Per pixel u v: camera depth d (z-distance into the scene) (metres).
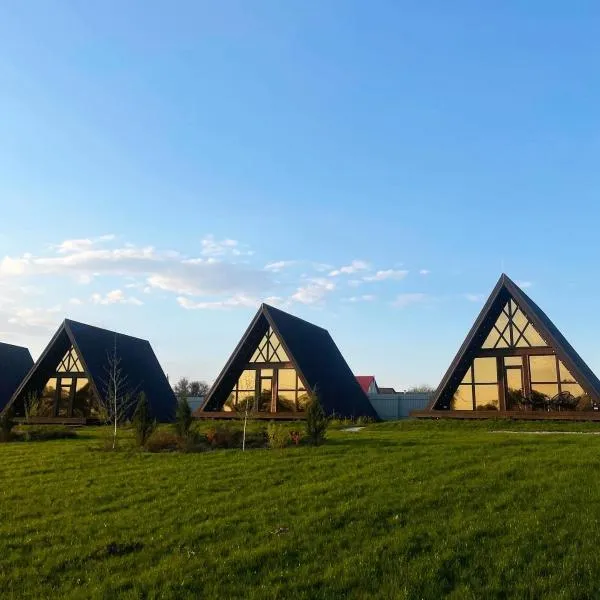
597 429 23.53
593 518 9.37
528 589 7.19
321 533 9.32
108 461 16.28
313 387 31.05
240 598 7.29
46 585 7.87
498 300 29.12
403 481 12.26
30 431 25.41
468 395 29.05
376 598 7.14
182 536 9.41
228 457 16.17
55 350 35.81
